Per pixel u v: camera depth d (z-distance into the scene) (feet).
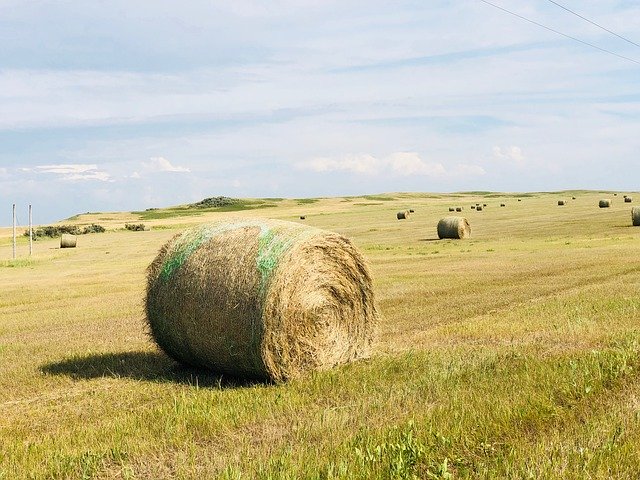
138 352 42.83
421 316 51.57
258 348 32.96
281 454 20.40
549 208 286.66
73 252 176.55
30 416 28.89
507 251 111.96
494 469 18.16
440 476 18.33
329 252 36.47
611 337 38.32
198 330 34.58
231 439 23.26
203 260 35.27
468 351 36.58
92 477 20.45
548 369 29.63
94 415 28.43
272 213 372.17
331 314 36.58
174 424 25.04
